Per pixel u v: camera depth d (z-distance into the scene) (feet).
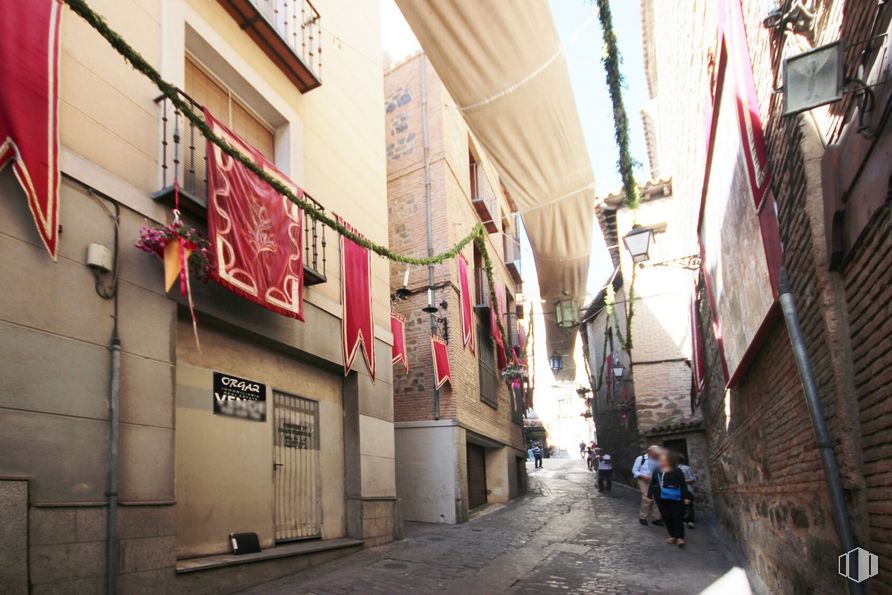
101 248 17.62
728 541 32.01
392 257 29.19
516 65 21.63
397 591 21.62
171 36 21.91
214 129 21.71
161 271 19.79
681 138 36.04
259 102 27.50
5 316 14.94
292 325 26.94
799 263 14.33
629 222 57.36
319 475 28.71
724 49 19.74
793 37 13.57
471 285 54.75
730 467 30.55
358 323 31.96
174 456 19.12
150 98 20.59
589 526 38.99
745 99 16.24
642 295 57.36
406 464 45.19
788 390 16.66
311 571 24.56
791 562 17.25
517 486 65.41
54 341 16.03
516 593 21.68
